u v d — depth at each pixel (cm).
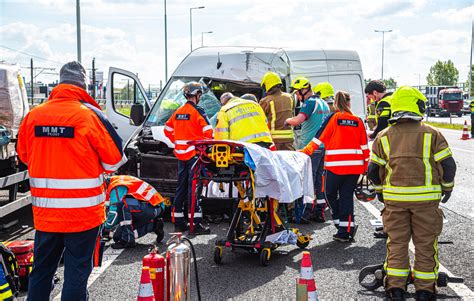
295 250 805
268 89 1030
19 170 1031
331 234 898
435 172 563
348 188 834
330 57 1282
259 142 838
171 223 998
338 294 616
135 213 802
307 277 480
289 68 1161
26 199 895
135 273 698
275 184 717
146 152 1059
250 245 735
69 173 493
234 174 734
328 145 836
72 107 500
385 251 788
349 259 752
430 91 6347
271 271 708
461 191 1281
